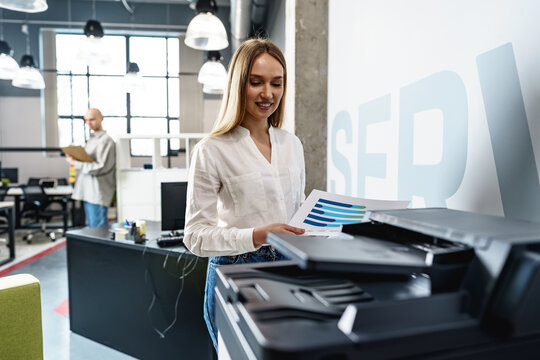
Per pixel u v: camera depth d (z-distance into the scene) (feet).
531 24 2.52
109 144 11.26
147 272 6.08
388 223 2.09
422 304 1.46
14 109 23.07
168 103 25.50
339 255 1.57
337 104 6.63
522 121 2.62
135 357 6.34
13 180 20.71
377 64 4.95
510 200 2.74
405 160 4.27
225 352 1.99
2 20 22.33
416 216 2.06
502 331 1.44
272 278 2.05
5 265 11.68
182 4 23.67
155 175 12.00
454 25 3.34
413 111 4.07
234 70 3.35
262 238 2.79
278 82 3.36
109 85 24.91
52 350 6.59
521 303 1.40
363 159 5.49
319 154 7.33
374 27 5.03
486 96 2.96
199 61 24.93
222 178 3.34
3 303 3.92
